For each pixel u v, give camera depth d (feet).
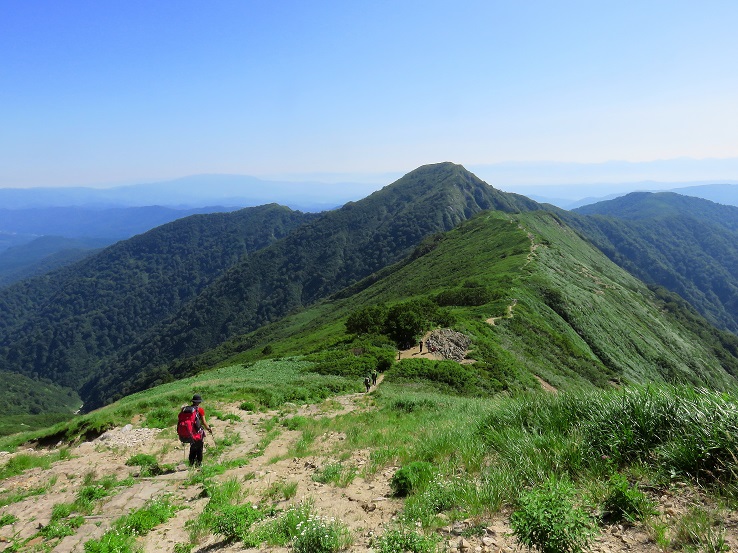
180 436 31.58
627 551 12.61
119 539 18.40
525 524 12.63
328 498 21.80
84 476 31.42
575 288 209.46
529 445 20.94
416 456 26.63
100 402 533.96
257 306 655.35
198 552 17.56
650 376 166.30
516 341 133.90
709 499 14.38
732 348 303.48
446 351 108.99
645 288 401.49
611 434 18.98
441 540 15.12
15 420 374.43
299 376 89.10
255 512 19.48
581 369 134.82
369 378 86.33
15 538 20.47
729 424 15.98
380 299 270.67
